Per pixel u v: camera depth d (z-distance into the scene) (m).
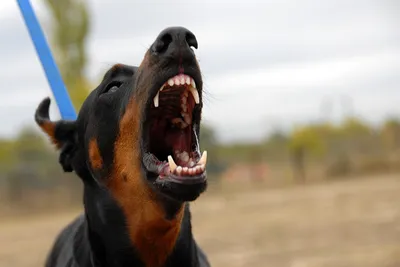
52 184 26.69
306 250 9.98
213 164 32.19
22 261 10.55
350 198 18.00
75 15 29.38
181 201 3.06
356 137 35.12
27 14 4.32
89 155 3.74
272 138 36.38
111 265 3.68
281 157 35.34
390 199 16.86
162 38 3.12
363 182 25.33
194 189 2.98
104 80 3.74
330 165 33.12
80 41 29.23
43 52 4.34
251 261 9.30
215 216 16.03
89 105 3.81
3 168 27.00
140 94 3.27
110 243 3.64
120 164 3.52
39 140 28.83
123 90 3.56
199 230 13.20
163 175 3.15
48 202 25.16
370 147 34.84
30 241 13.41
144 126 3.31
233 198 21.89
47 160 28.36
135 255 3.63
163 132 3.69
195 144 3.38
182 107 3.44
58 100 4.34
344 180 28.11
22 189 26.28
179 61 3.09
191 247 3.69
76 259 3.87
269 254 9.80
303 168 32.34
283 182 30.48
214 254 10.02
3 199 25.38
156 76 3.13
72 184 26.61
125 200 3.54
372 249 9.73
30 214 22.17
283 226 13.07
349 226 12.33
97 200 3.68
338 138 35.00
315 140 33.12
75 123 3.97
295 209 16.25
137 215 3.51
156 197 3.30
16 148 28.48
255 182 31.22
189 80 3.15
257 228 12.96
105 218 3.62
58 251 4.61
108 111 3.61
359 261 8.92
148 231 3.52
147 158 3.29
